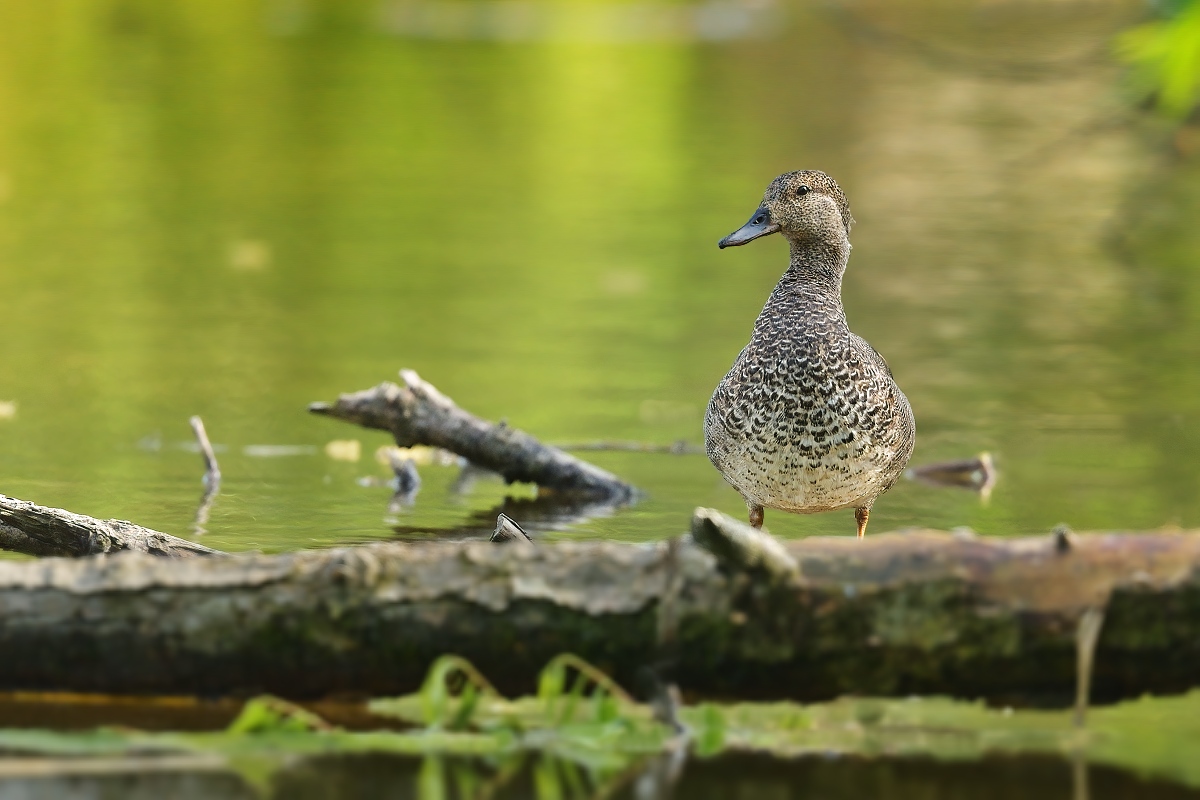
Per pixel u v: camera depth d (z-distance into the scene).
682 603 5.91
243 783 5.44
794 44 41.75
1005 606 5.84
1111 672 5.97
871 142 29.31
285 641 5.95
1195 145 28.00
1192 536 5.94
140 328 16.27
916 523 10.23
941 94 34.66
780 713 6.14
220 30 42.09
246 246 20.62
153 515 10.01
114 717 6.01
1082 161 28.31
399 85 34.69
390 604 5.93
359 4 48.44
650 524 10.20
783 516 10.48
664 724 5.93
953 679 5.96
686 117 31.69
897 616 5.88
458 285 18.67
